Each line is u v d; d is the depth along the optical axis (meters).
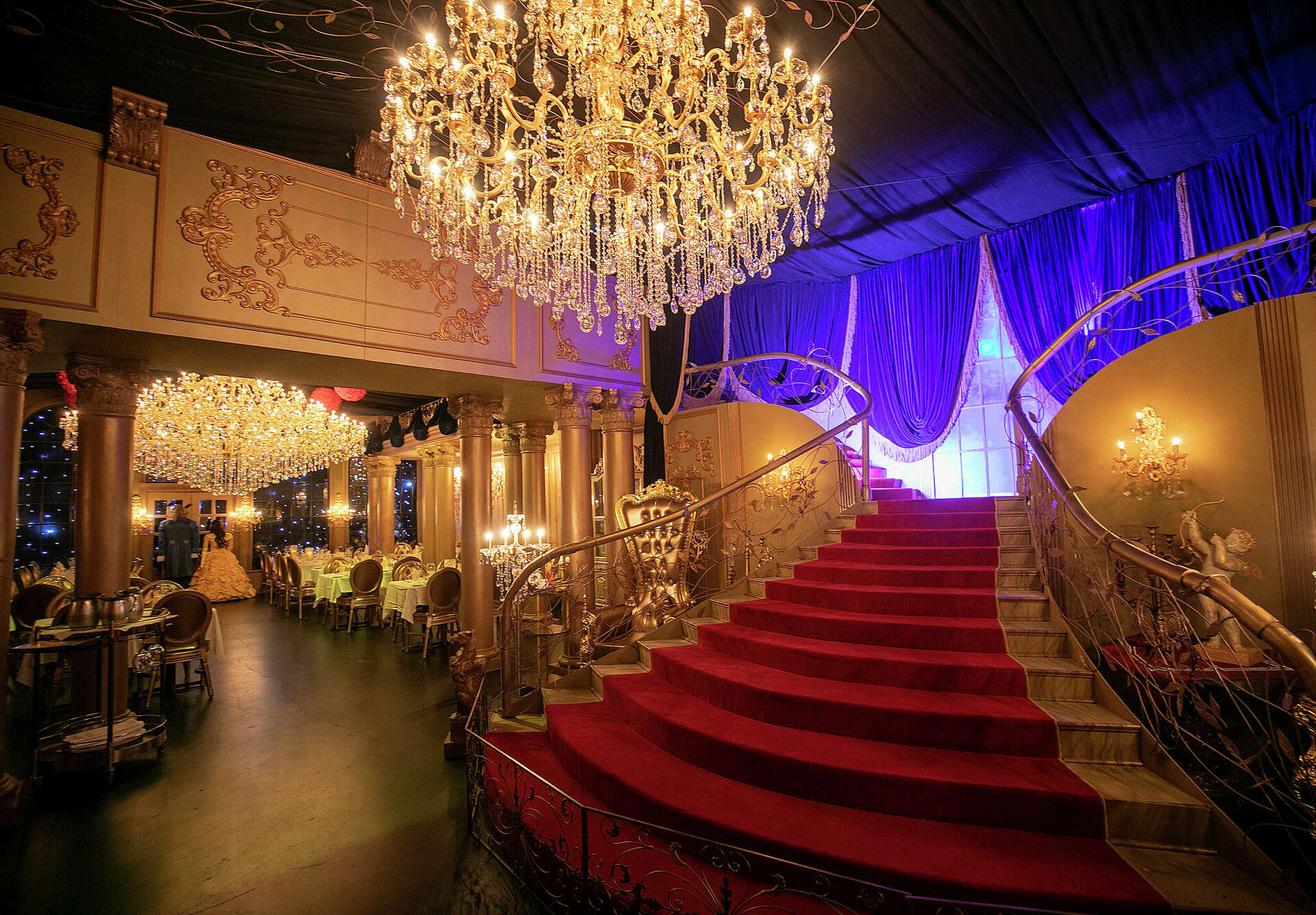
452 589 8.26
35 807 3.99
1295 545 4.22
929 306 7.77
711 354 8.99
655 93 3.50
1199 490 4.61
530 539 7.86
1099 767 2.87
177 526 13.00
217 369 5.75
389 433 12.89
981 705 3.26
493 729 4.55
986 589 4.47
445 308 6.04
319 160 5.52
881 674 3.66
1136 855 2.44
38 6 3.58
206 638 6.43
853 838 2.62
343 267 5.46
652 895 2.59
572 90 3.45
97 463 4.95
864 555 5.32
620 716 4.27
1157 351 4.85
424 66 3.34
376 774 4.43
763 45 3.38
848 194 6.38
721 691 3.87
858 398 8.45
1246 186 5.48
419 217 3.89
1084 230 6.55
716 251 4.20
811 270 8.31
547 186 4.65
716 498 5.64
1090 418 5.15
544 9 3.21
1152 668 2.99
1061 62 4.48
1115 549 2.90
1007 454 7.42
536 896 2.99
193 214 4.77
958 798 2.72
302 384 6.58
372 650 8.41
